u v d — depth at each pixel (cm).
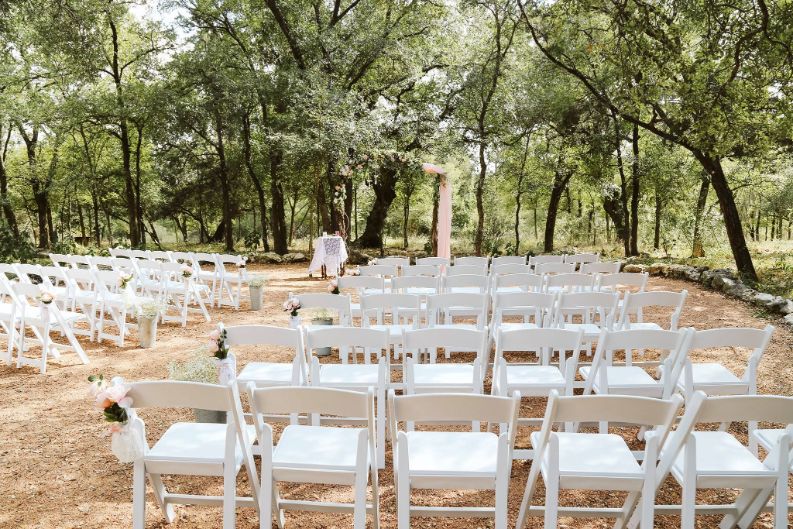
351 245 2397
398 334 553
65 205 3456
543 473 279
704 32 1138
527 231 3095
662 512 305
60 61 2009
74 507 350
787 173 1939
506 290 787
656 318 884
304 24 1786
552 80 1833
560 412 262
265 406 276
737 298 1023
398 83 1950
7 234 1573
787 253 1797
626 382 413
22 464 407
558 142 2044
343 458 287
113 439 278
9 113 1998
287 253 2059
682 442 262
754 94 1041
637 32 1064
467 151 1941
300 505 310
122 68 2116
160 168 2661
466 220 3180
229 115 1980
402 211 3175
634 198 1830
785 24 965
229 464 282
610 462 279
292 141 1556
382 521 333
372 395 264
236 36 2012
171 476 391
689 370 390
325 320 711
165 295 884
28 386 578
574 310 697
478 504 355
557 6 1231
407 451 265
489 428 375
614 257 1855
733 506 303
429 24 1800
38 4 1499
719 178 1234
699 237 1742
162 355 697
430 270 863
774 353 675
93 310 759
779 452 272
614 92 1352
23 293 626
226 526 286
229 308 1004
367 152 1551
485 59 1862
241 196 2808
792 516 339
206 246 2920
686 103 1072
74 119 2025
